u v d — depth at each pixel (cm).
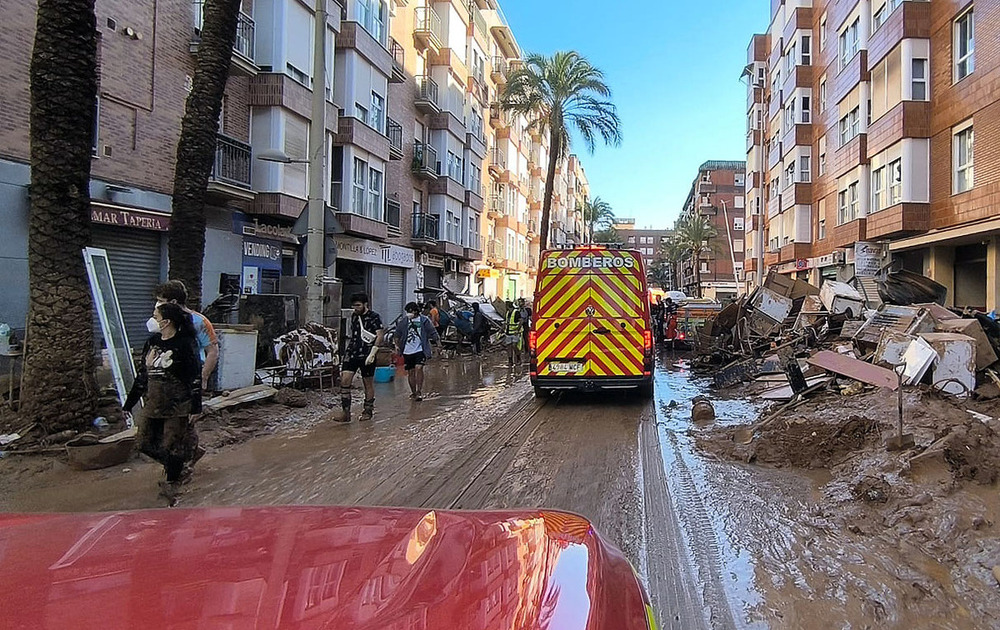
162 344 540
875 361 964
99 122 1316
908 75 2011
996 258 1745
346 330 1330
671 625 318
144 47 1423
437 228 3281
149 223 1402
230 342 955
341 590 150
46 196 707
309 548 176
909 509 443
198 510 215
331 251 1332
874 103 2305
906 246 2112
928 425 595
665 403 1063
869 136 2308
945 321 990
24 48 1153
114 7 1345
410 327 1073
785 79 3634
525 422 893
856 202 2484
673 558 402
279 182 1791
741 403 1034
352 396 1141
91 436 652
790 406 863
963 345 861
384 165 2555
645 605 191
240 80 1750
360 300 902
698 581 368
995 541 386
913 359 875
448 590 156
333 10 2092
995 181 1630
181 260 1045
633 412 975
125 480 593
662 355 2209
